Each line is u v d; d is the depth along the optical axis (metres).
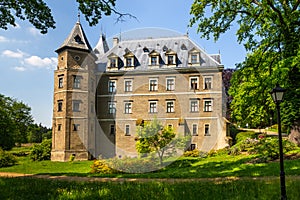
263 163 17.36
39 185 10.77
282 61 15.34
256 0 19.22
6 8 12.84
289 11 17.83
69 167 26.91
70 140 35.56
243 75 19.34
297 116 21.22
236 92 20.12
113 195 8.85
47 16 13.22
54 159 35.09
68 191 9.61
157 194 8.89
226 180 12.27
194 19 19.58
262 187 9.66
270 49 18.25
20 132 52.69
